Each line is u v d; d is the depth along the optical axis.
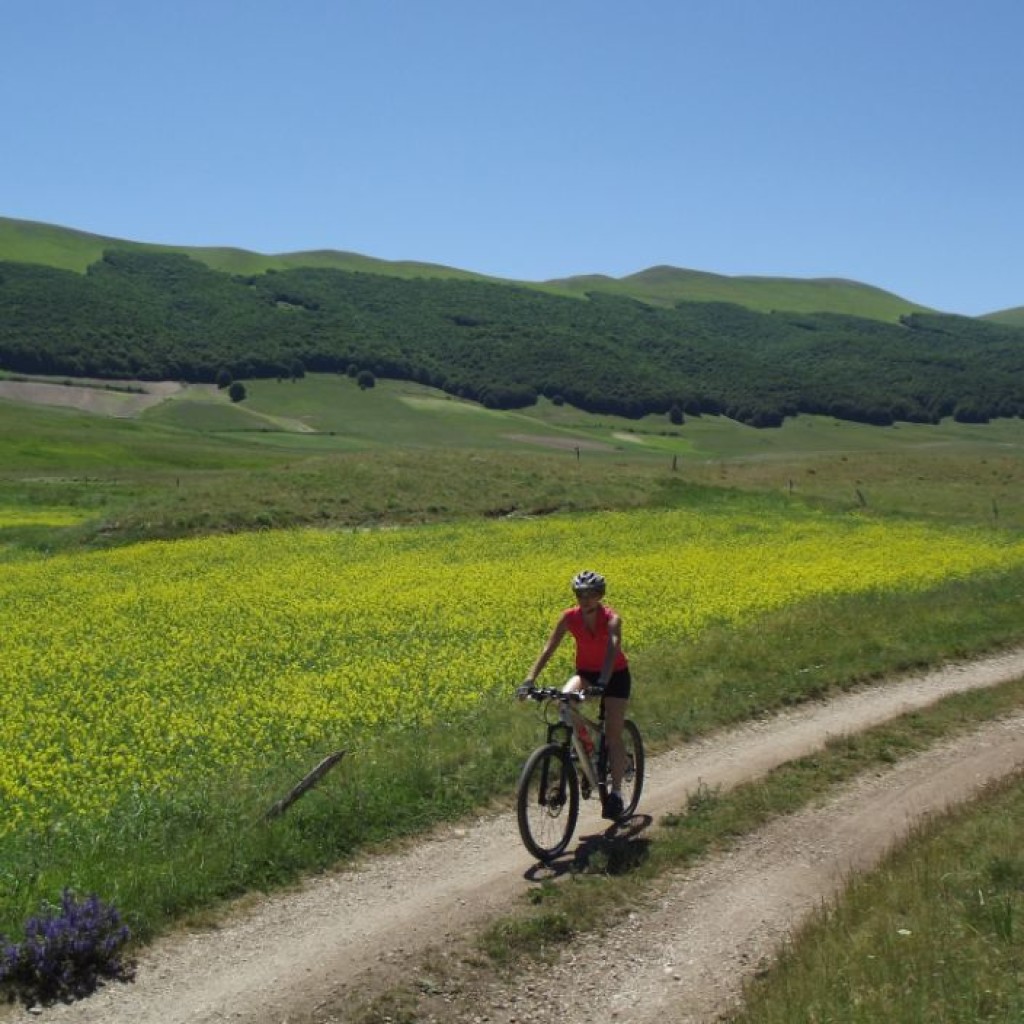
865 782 12.59
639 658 18.75
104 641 21.53
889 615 22.44
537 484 53.97
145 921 8.31
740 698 15.95
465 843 10.44
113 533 44.38
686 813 11.32
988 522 50.97
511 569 32.22
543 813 10.09
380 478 52.53
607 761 10.78
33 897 8.61
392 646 20.23
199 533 44.91
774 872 9.86
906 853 9.67
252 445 137.25
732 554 35.53
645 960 8.16
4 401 158.75
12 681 17.89
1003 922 7.88
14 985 7.49
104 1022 7.12
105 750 13.59
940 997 6.82
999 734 14.77
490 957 8.07
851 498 59.34
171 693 17.03
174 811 10.95
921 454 78.94
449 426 182.38
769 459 84.50
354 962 7.95
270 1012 7.27
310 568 33.34
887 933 7.79
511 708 15.12
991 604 24.58
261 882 9.26
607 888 9.27
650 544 39.72
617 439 180.75
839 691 17.12
